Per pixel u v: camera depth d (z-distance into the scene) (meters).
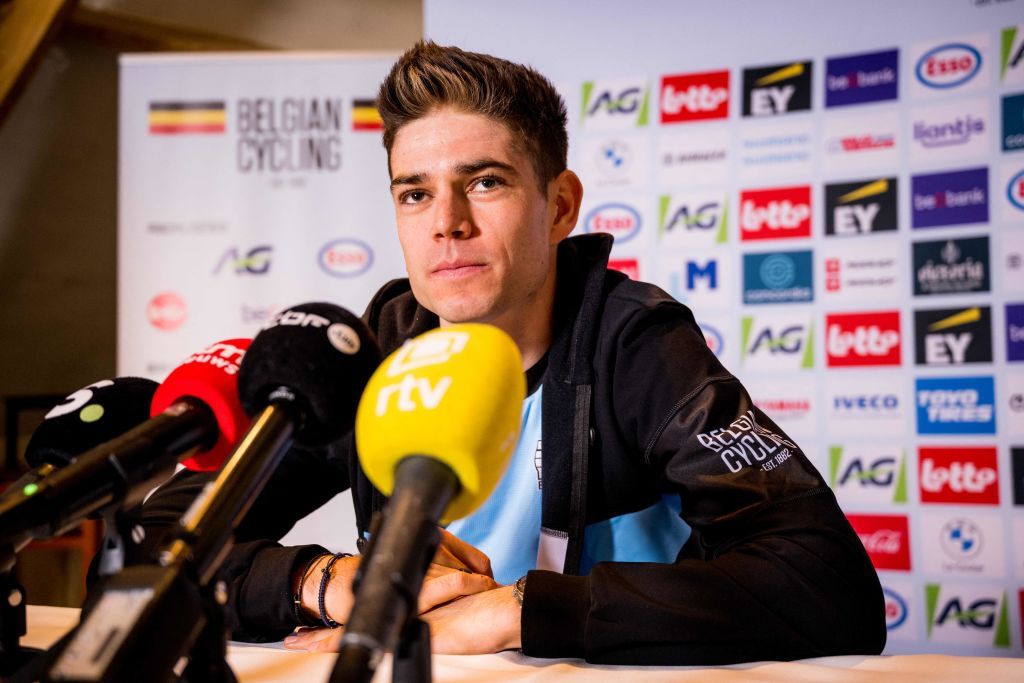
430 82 1.10
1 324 4.48
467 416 0.53
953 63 3.21
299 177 3.61
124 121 3.62
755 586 0.89
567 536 1.27
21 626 0.64
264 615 1.01
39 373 4.47
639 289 1.28
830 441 3.27
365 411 0.57
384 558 0.46
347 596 0.98
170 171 3.62
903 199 3.24
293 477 1.37
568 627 0.85
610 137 3.45
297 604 1.00
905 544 3.19
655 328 1.23
